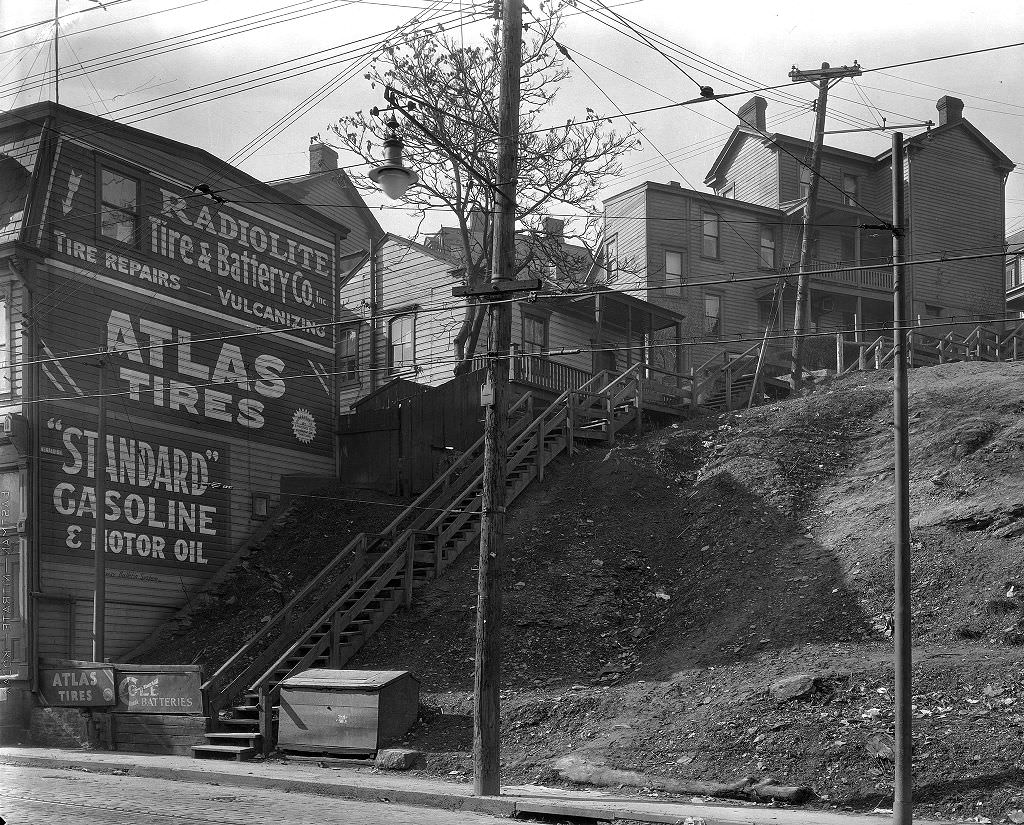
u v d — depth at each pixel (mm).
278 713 20531
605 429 31109
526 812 14625
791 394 34375
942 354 40406
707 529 25000
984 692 16297
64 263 26062
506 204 17078
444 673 21766
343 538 29016
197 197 29719
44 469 24969
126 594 26453
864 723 16156
